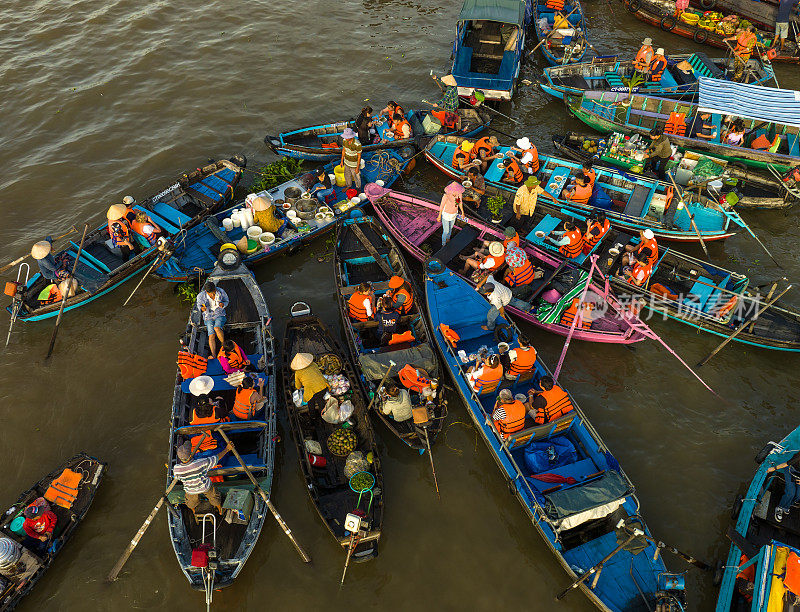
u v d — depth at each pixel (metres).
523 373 12.46
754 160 18.11
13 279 15.57
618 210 17.02
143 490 11.75
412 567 10.78
